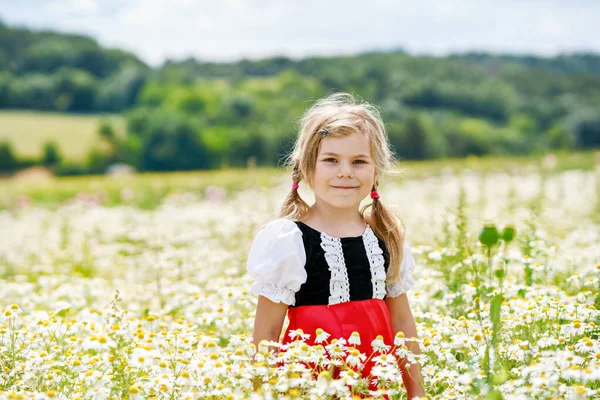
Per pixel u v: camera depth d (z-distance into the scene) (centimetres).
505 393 312
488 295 441
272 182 1964
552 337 377
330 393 293
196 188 2261
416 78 11325
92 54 12694
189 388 326
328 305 351
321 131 369
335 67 12975
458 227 553
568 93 11650
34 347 417
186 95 9200
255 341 354
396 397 342
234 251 888
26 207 1862
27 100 10694
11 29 13325
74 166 7231
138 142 7325
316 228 367
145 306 602
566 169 2644
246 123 8406
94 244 1102
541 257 596
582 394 297
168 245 978
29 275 937
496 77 12400
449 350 379
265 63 14638
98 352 427
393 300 382
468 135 7531
